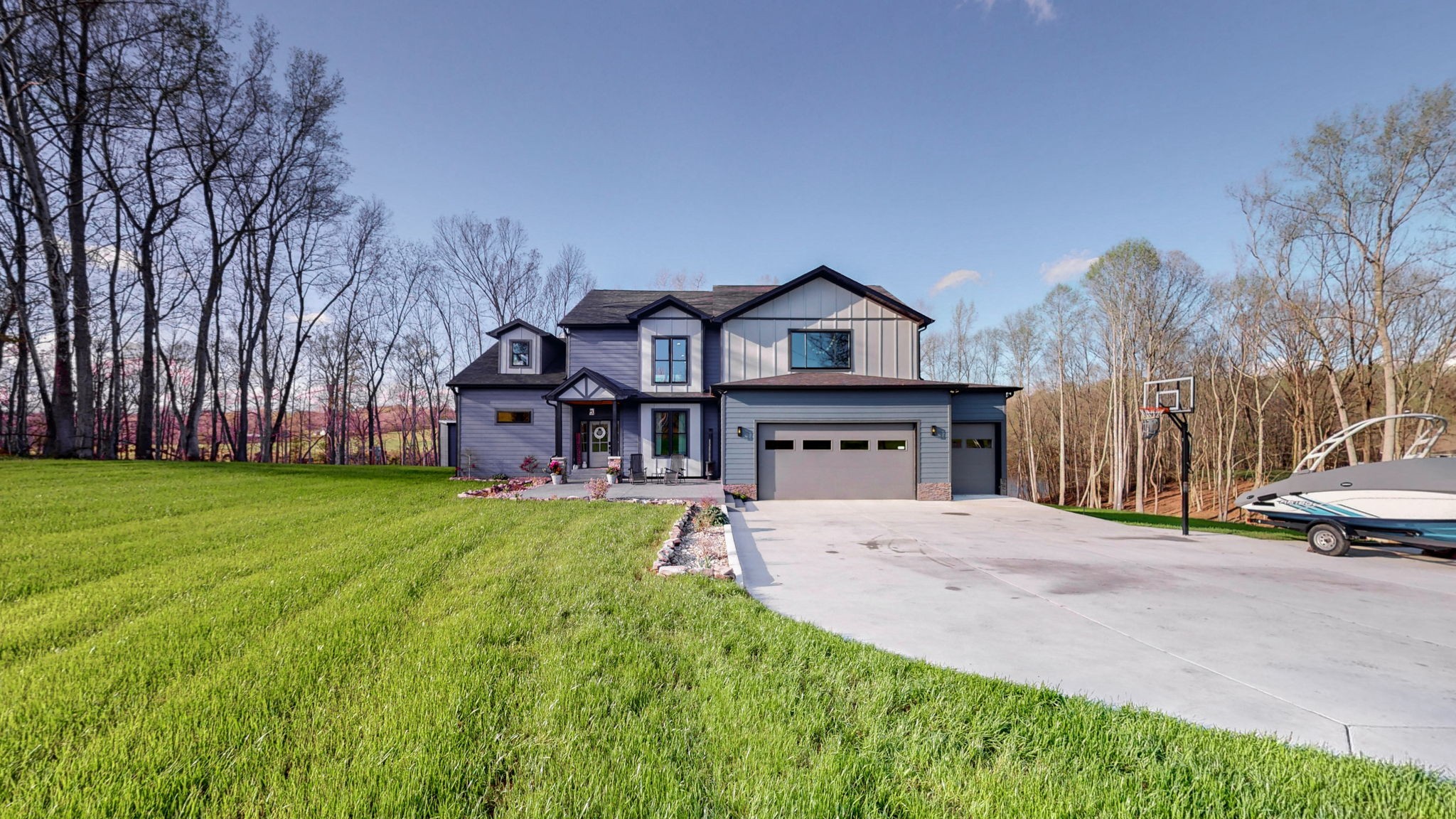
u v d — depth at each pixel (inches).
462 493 492.7
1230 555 291.7
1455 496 257.3
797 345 636.7
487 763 89.3
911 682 122.0
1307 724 112.0
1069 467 1380.4
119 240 860.6
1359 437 919.0
